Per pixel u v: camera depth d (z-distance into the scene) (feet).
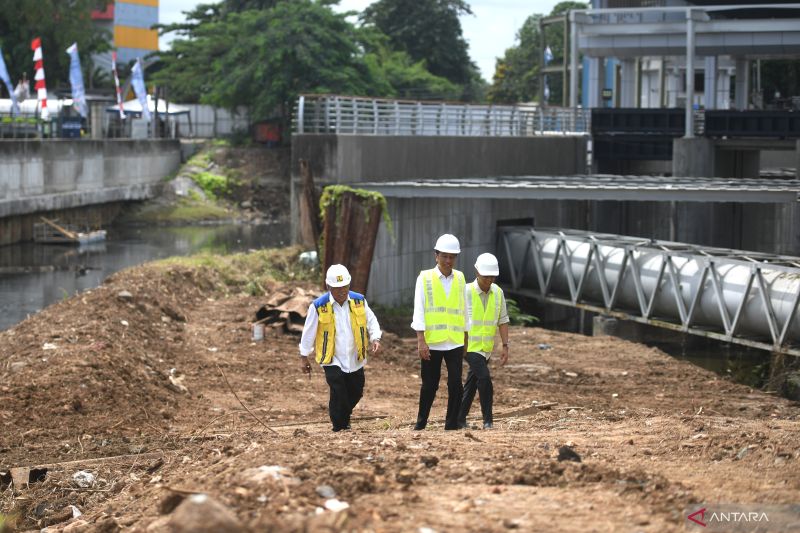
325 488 23.32
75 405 52.08
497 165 150.20
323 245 106.73
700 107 203.92
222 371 67.05
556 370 75.15
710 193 113.91
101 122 237.45
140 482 34.71
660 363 79.00
